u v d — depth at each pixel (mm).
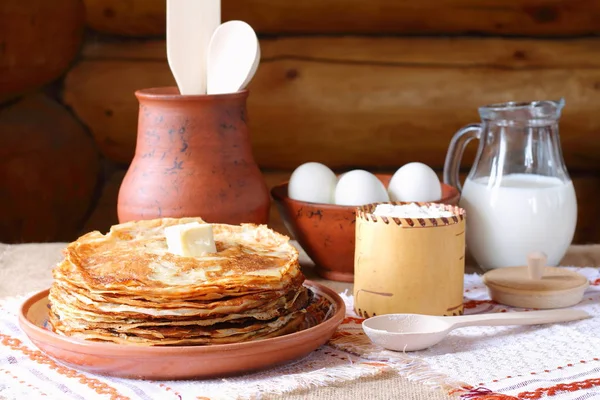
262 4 1990
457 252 1248
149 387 1114
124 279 1134
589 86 2010
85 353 1112
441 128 2020
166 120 1377
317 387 1115
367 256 1255
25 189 1979
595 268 1421
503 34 2025
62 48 2004
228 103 1385
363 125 2018
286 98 2010
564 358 1167
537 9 2006
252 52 1389
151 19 2014
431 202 1319
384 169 2064
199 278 1147
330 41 2018
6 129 1970
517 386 1110
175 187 1371
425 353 1184
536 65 2016
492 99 2008
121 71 2027
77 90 2033
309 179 1408
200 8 1395
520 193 1392
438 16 2006
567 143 2037
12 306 1279
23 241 1996
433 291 1241
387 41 2020
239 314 1136
